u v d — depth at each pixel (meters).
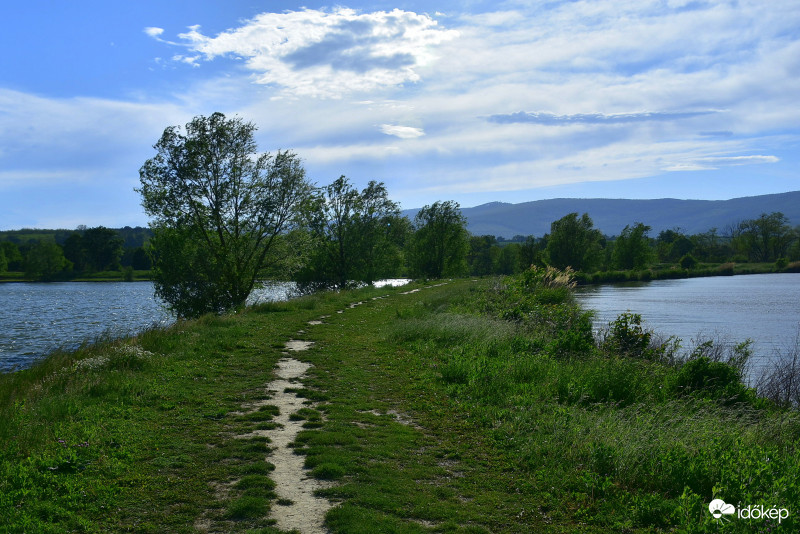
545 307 21.41
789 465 6.02
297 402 9.56
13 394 9.24
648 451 6.68
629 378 10.29
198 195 29.42
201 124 29.30
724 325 27.92
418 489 6.05
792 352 19.48
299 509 5.45
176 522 5.14
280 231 31.47
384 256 49.53
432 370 12.16
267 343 15.34
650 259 88.00
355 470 6.49
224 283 28.91
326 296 31.25
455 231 76.00
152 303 56.53
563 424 7.85
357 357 13.80
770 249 108.62
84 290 79.56
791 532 4.65
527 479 6.43
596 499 5.89
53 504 5.33
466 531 5.10
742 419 8.80
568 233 83.06
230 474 6.30
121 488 5.81
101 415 8.12
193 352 13.32
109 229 113.31
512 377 11.08
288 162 31.23
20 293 73.25
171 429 7.80
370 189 47.06
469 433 8.06
